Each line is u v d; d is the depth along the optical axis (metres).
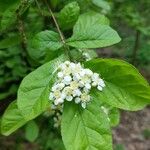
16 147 0.45
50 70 0.14
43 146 0.37
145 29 0.41
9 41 0.19
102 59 0.13
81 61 0.15
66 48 0.15
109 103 0.13
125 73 0.13
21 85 0.13
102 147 0.13
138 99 0.14
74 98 0.13
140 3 0.57
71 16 0.16
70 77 0.13
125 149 0.58
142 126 0.62
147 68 0.71
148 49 0.67
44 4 0.20
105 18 0.18
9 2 0.17
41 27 0.22
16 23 0.19
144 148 0.59
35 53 0.18
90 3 0.23
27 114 0.13
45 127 0.28
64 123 0.13
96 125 0.13
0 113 0.24
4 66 0.27
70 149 0.12
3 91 0.27
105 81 0.14
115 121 0.17
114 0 0.41
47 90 0.13
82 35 0.15
